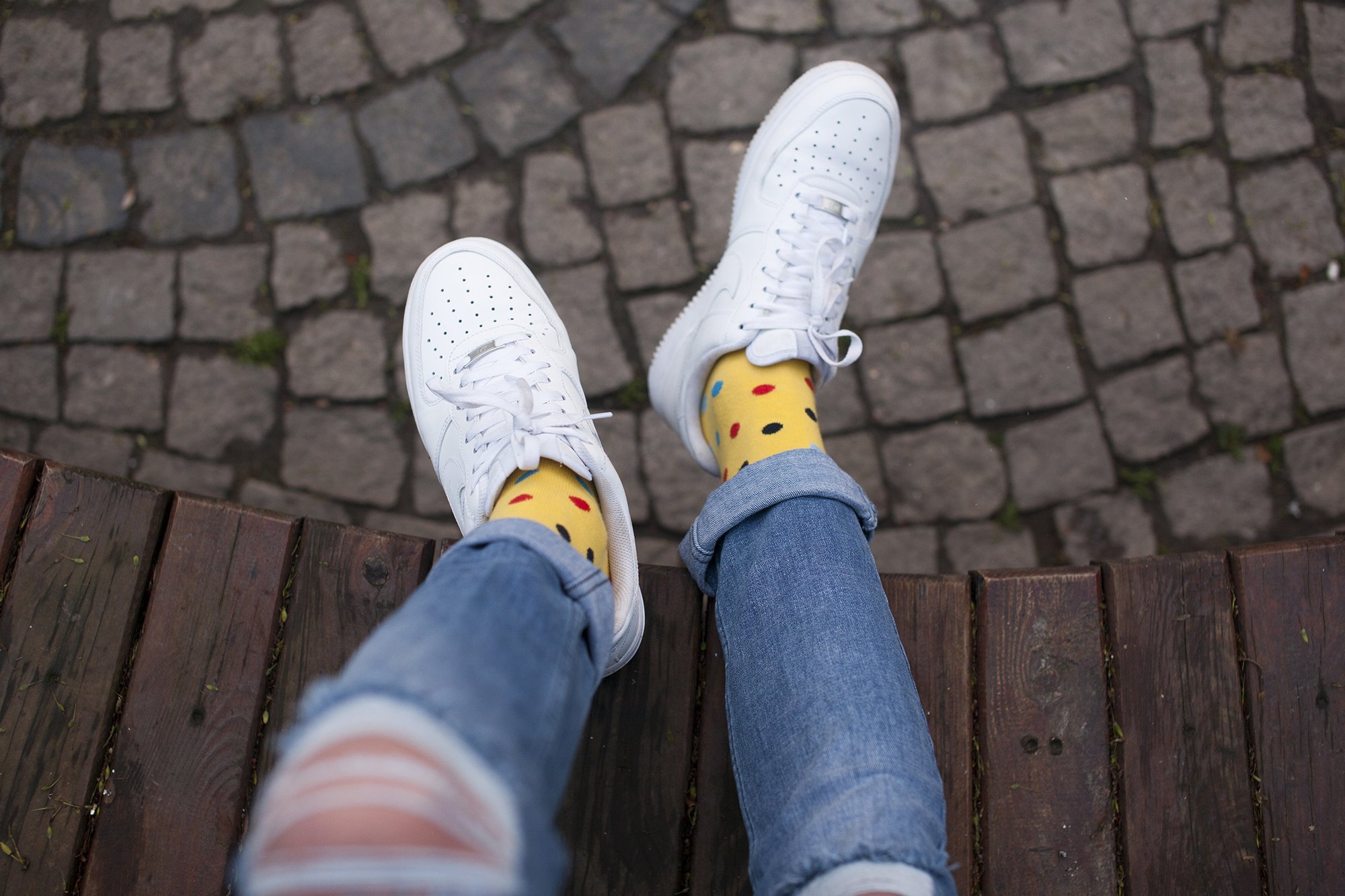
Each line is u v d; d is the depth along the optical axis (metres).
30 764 1.32
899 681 1.14
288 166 2.11
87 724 1.34
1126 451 2.07
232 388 2.06
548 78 2.13
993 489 2.06
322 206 2.10
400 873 0.53
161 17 2.14
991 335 2.08
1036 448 2.07
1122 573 1.42
